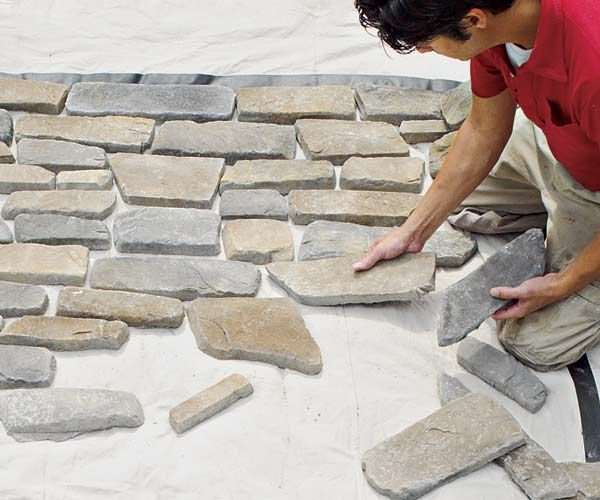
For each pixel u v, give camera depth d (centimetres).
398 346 233
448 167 236
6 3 338
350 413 217
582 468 204
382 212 265
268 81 319
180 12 340
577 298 224
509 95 220
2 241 250
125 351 226
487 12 164
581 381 229
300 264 247
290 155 285
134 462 202
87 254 247
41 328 224
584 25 172
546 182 239
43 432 205
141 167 273
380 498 200
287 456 207
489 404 211
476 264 259
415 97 307
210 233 255
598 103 180
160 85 305
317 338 233
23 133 282
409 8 154
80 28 331
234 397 215
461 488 201
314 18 340
